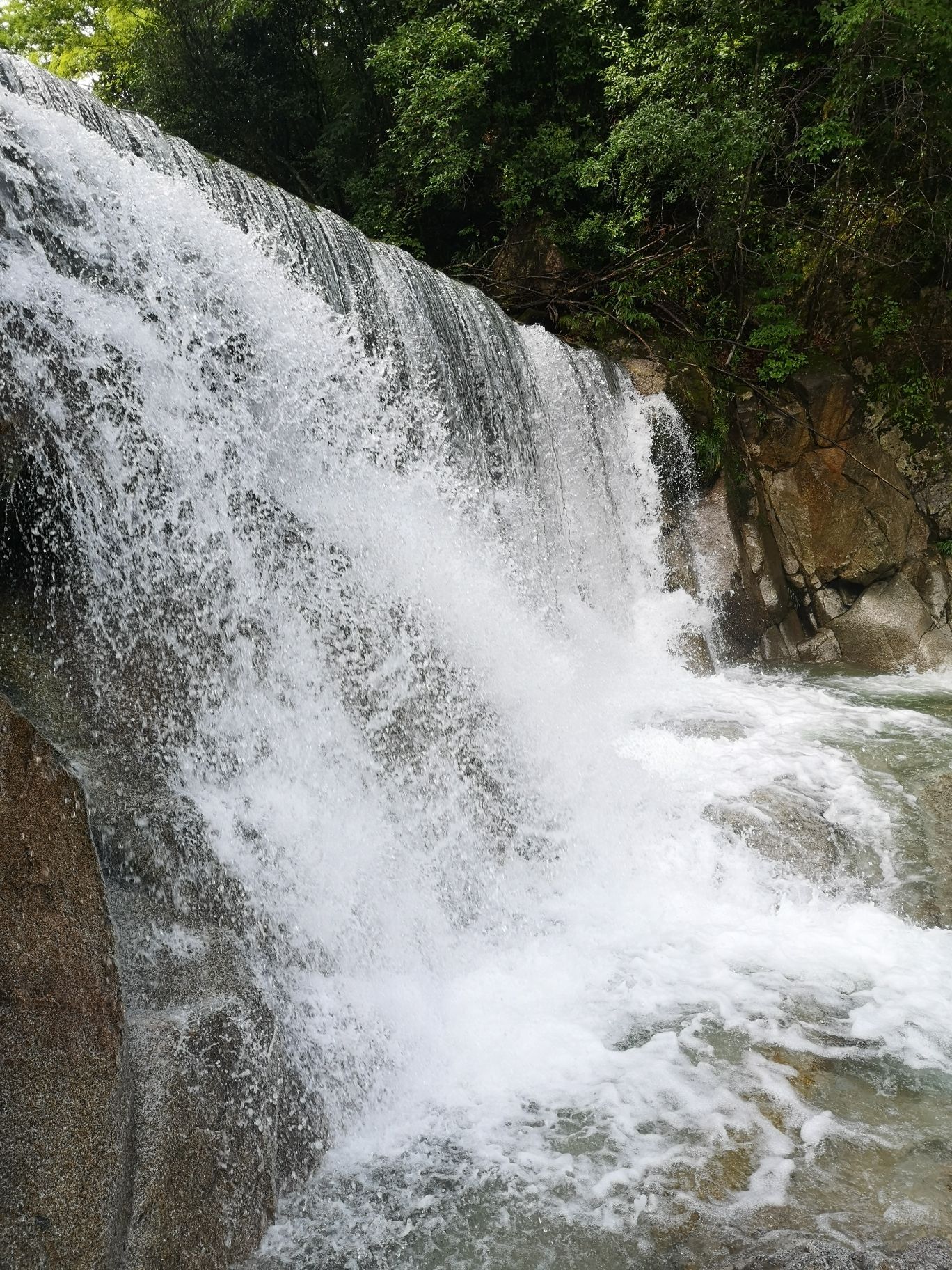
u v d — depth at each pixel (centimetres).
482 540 835
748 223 1390
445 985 501
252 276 648
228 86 1836
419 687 618
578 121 1541
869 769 745
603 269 1411
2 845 302
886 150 1338
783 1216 356
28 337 451
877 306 1312
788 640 1238
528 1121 415
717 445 1191
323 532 615
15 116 550
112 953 318
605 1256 340
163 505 505
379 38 1712
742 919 598
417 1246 345
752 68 1375
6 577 437
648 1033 473
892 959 554
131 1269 294
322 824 501
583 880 615
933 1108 418
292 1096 385
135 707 459
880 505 1254
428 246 1703
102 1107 297
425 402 823
